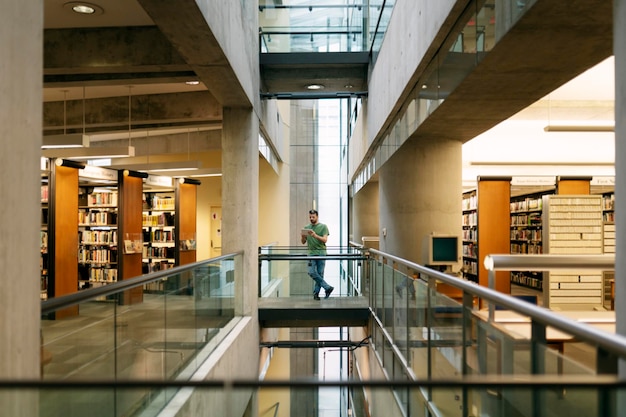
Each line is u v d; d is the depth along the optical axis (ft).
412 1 20.25
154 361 12.91
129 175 37.52
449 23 16.16
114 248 39.45
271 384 4.73
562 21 11.33
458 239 23.20
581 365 5.72
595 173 34.53
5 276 6.82
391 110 25.11
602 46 12.85
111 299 10.52
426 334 13.51
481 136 33.76
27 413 6.65
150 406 11.78
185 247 44.34
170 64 20.38
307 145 71.10
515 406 7.51
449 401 10.37
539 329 6.73
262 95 31.91
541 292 41.19
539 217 39.40
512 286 46.14
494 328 8.39
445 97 17.19
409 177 25.16
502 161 33.83
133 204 38.11
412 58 20.45
